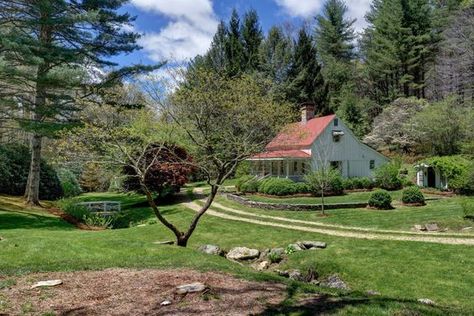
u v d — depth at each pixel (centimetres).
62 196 2688
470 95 3844
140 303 623
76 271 827
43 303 628
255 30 4894
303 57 4491
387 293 998
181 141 1565
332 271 1160
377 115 4456
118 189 3048
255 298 643
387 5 4588
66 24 2009
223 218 1964
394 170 2892
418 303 645
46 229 1606
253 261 1372
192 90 1449
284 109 1578
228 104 1425
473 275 1039
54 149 2616
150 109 1568
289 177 3025
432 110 3325
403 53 4356
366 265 1161
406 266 1130
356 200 2345
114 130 1384
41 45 1862
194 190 3122
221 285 722
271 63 4469
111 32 2255
